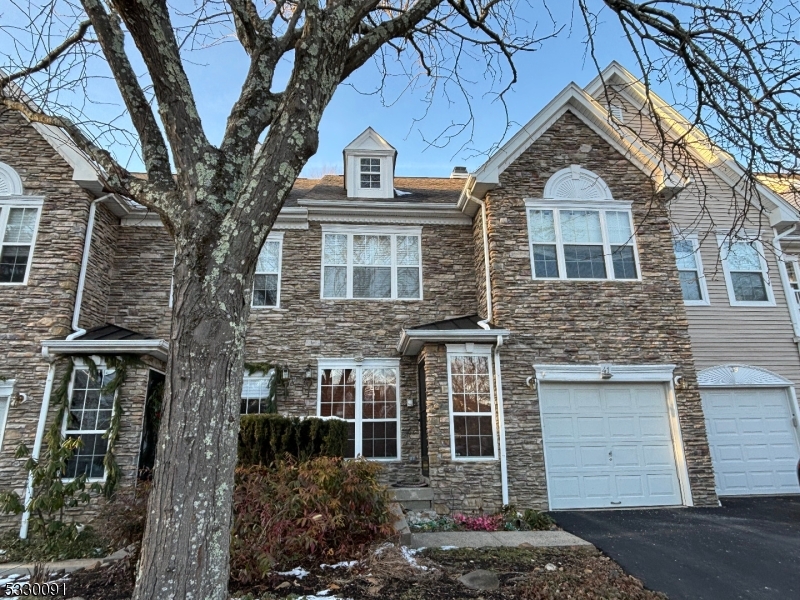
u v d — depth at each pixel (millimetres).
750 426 11008
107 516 5781
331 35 4043
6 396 8789
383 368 10836
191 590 2734
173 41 3881
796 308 11758
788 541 6887
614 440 9516
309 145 3730
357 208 11406
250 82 4051
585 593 5043
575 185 10695
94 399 8883
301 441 7875
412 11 5188
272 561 5008
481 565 5879
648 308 10070
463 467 8961
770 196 11961
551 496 9133
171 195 3570
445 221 11773
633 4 5207
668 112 12602
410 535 6613
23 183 9859
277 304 10977
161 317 10711
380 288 11305
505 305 9883
